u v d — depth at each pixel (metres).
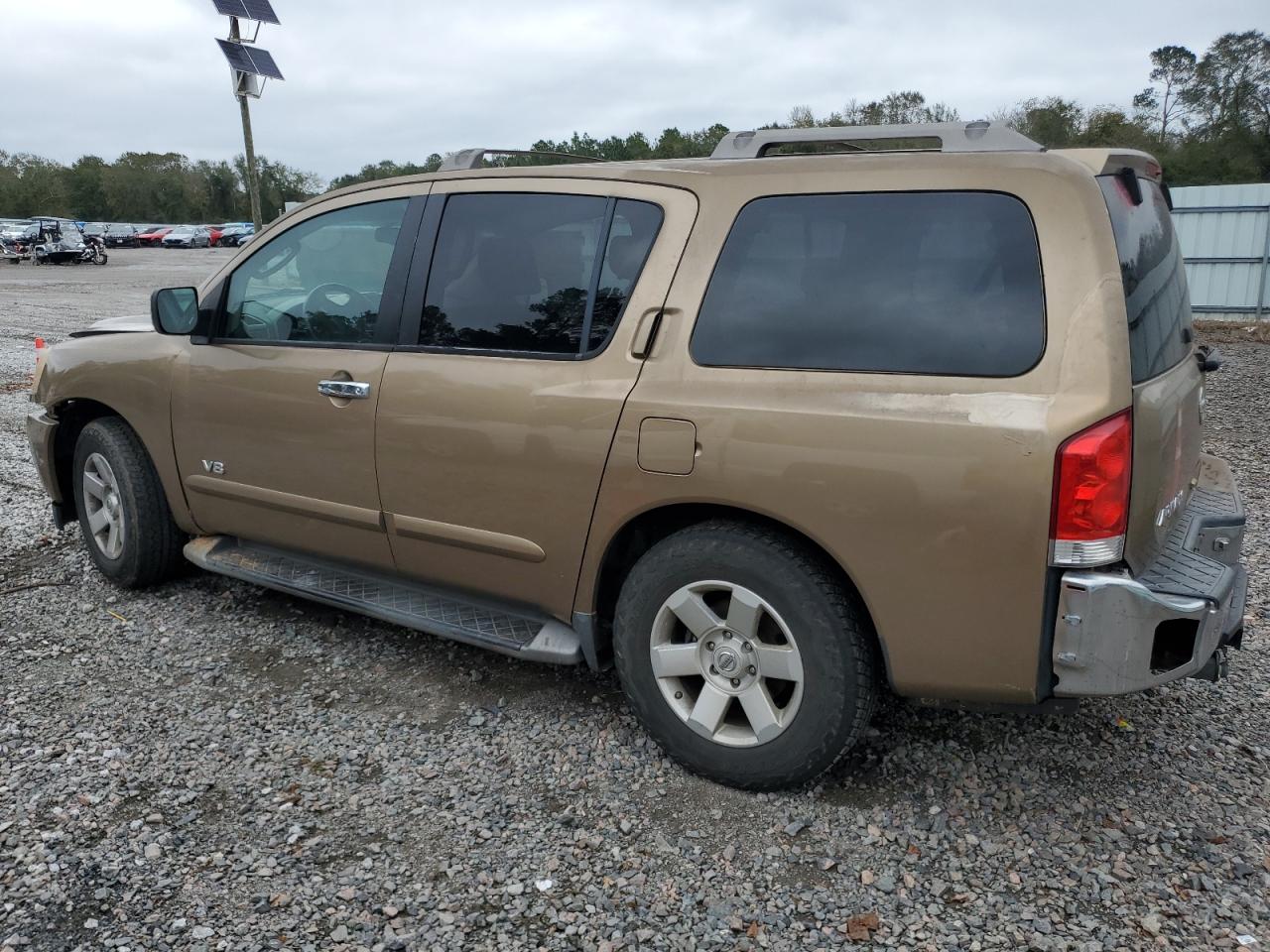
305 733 3.33
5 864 2.64
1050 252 2.47
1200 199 17.28
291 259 3.83
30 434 4.83
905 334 2.61
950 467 2.49
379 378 3.46
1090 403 2.38
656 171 3.07
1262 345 14.34
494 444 3.19
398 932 2.40
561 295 3.16
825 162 2.81
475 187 3.40
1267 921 2.40
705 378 2.84
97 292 24.78
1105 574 2.43
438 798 2.95
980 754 3.16
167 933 2.39
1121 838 2.73
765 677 2.87
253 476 3.93
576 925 2.42
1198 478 3.36
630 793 2.97
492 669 3.80
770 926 2.41
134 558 4.44
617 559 3.19
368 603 3.69
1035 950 2.32
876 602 2.64
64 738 3.29
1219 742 3.23
